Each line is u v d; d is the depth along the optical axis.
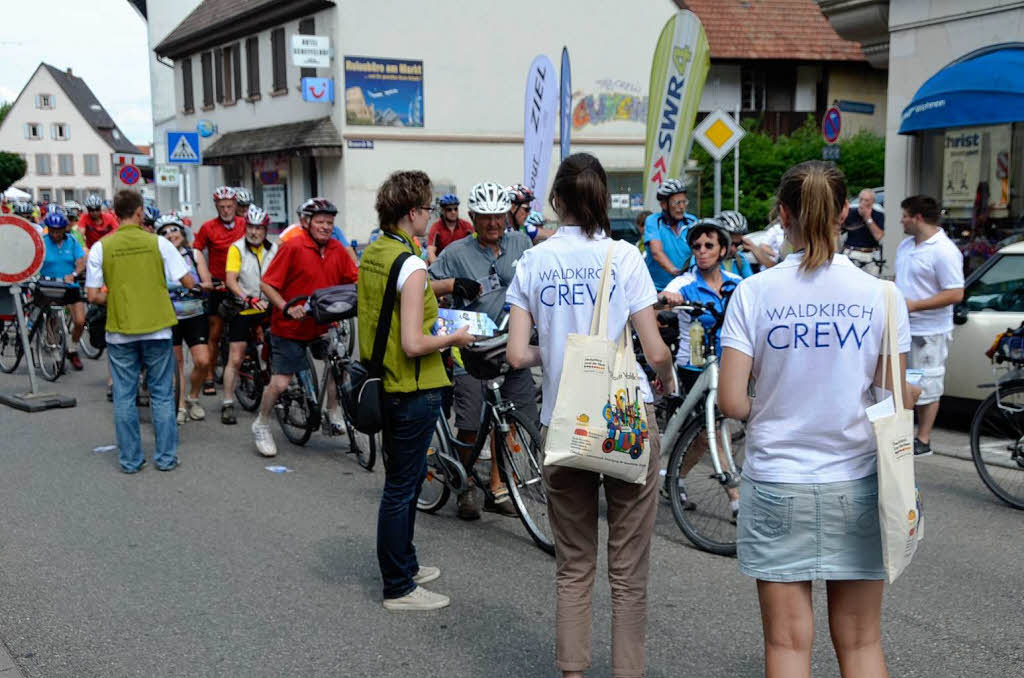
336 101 22.58
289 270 7.19
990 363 7.44
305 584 4.77
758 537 2.68
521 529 5.65
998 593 4.48
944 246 6.72
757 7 29.94
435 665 3.87
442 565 5.03
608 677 3.74
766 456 2.67
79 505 6.16
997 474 5.91
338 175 22.84
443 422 5.69
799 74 29.59
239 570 4.97
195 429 8.52
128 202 6.83
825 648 3.94
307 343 7.35
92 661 3.93
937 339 6.84
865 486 2.61
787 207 2.68
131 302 6.80
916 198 6.82
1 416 9.03
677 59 10.16
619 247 3.27
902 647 3.92
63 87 87.56
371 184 22.95
